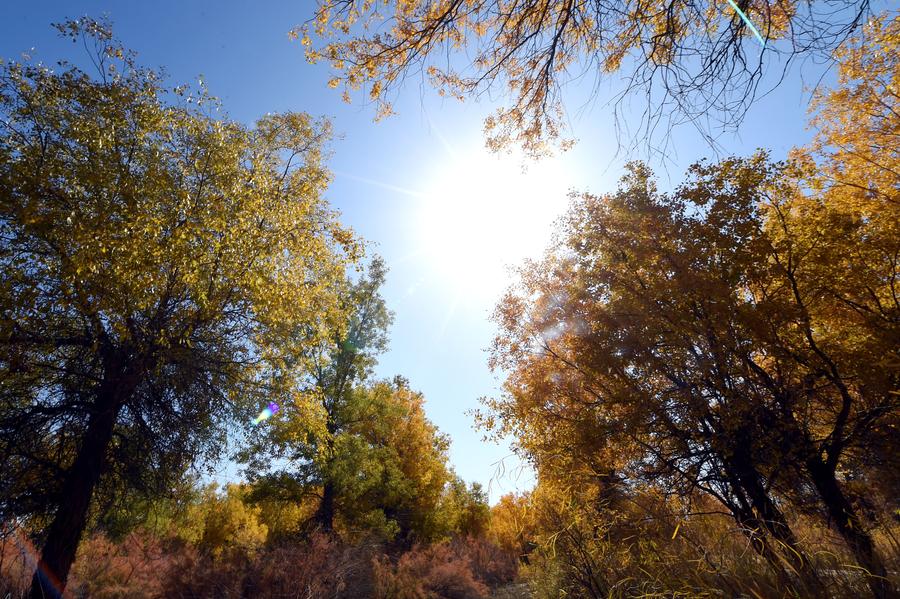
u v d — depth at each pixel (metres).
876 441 7.59
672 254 9.47
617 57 3.88
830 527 3.86
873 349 7.87
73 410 8.84
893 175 9.41
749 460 7.84
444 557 20.06
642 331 9.59
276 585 12.07
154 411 9.86
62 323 8.63
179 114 10.61
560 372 11.68
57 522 8.33
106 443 9.16
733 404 8.20
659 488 6.83
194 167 10.15
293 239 12.06
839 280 8.73
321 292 13.03
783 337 8.80
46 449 9.23
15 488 8.13
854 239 8.62
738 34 2.96
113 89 9.56
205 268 9.14
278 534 19.22
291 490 18.44
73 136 8.81
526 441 11.31
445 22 3.96
